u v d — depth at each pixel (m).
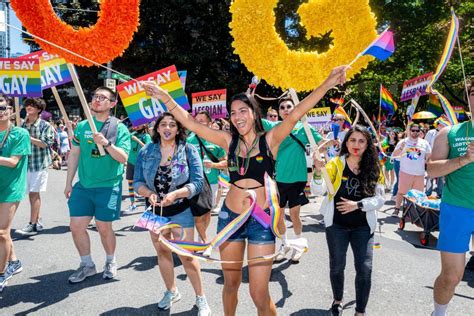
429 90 3.17
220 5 18.86
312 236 5.88
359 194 3.20
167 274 3.47
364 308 3.11
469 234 2.79
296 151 4.71
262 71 3.15
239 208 2.70
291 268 4.53
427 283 4.15
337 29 3.08
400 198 7.20
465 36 21.25
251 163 2.67
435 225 5.44
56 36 3.34
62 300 3.62
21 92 4.32
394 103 8.19
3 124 3.61
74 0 18.92
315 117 6.75
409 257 4.99
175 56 18.53
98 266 4.50
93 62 3.26
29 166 5.74
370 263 3.12
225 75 19.73
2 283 3.80
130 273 4.30
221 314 3.38
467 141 2.78
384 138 10.15
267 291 2.59
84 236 4.01
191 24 19.14
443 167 2.77
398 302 3.68
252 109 2.69
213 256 4.93
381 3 20.36
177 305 3.55
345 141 3.28
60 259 4.71
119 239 5.62
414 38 21.48
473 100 2.77
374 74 22.30
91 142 3.90
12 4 3.28
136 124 3.97
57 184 10.70
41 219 6.27
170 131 3.33
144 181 3.47
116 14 3.39
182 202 3.37
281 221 4.66
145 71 19.72
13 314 3.34
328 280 4.20
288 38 18.64
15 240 5.47
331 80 2.48
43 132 5.75
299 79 3.14
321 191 3.34
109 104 4.03
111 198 3.97
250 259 2.57
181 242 2.66
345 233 3.23
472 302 3.71
